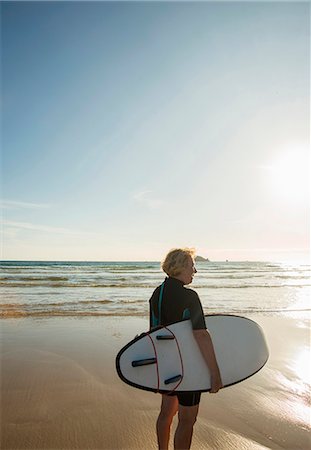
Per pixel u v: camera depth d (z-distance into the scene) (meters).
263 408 3.91
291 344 6.54
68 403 3.97
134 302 12.16
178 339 2.45
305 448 3.13
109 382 4.62
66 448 3.09
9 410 3.77
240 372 2.70
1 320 8.62
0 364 5.21
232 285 20.23
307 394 4.34
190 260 2.59
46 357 5.59
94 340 6.73
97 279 23.02
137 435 3.34
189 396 2.37
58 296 13.90
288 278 27.86
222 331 2.86
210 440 3.23
